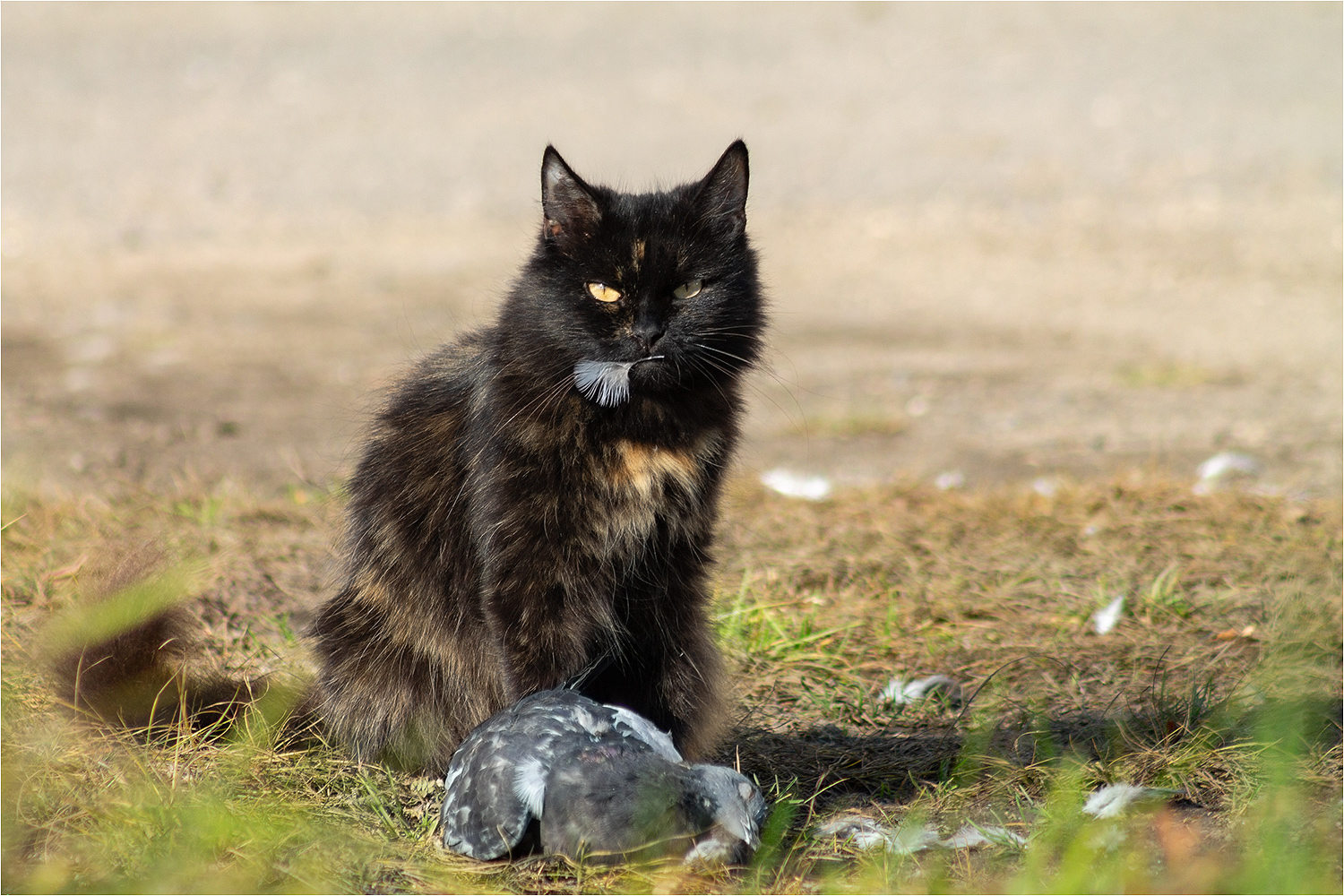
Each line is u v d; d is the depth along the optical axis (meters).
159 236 27.28
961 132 32.28
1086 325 21.39
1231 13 38.81
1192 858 5.89
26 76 36.53
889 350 20.20
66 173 30.52
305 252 26.31
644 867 5.62
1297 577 10.05
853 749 7.61
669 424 6.80
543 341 6.78
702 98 34.91
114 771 6.36
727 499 11.72
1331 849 5.95
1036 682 8.59
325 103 35.25
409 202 29.44
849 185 29.69
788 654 9.03
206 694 7.29
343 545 7.68
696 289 6.90
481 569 6.68
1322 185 28.17
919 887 5.74
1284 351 19.30
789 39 39.16
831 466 14.54
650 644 7.11
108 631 6.98
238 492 12.50
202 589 9.59
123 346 20.00
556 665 6.61
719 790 5.74
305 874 5.61
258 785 6.46
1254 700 7.86
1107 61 35.97
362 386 17.28
